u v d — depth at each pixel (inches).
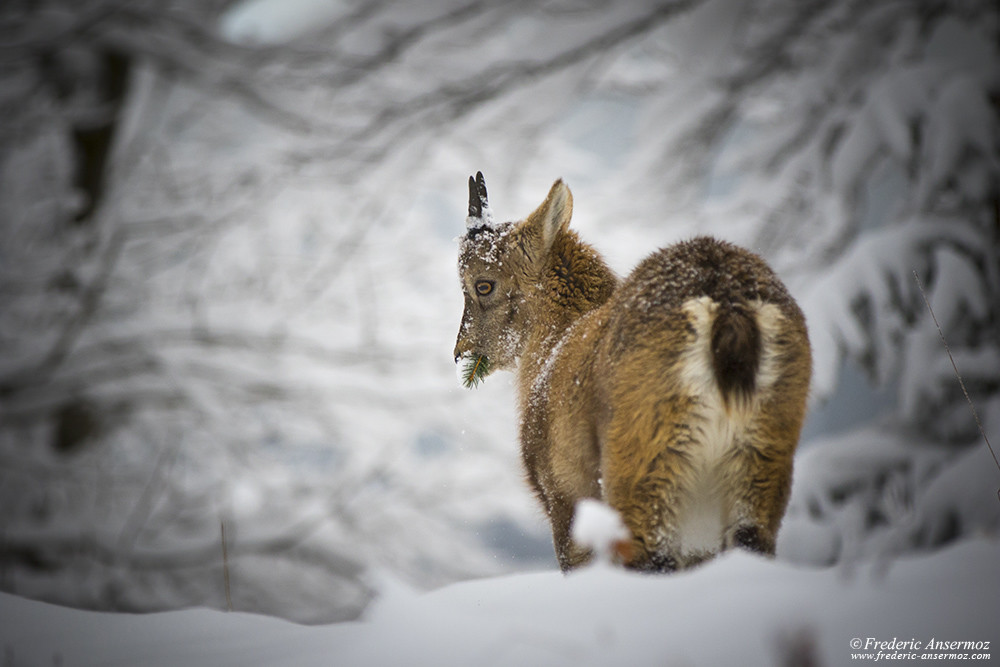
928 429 701.3
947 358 671.1
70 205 1186.6
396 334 1233.4
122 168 1224.8
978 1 775.1
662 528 301.4
